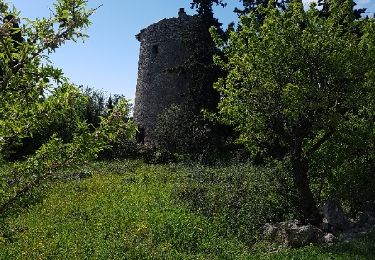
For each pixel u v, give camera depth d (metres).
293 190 16.17
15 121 6.19
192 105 34.75
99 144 6.48
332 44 14.69
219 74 34.91
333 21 15.21
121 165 28.58
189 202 17.83
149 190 20.20
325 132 15.81
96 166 27.70
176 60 40.88
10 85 6.01
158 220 14.56
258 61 15.26
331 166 16.48
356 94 15.19
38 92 6.23
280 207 16.28
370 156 16.50
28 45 6.00
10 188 6.31
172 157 32.09
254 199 17.14
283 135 15.86
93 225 14.43
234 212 16.28
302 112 14.75
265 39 15.04
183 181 22.31
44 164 6.36
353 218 16.22
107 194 19.78
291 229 14.21
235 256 12.31
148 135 41.34
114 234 13.25
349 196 16.44
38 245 12.31
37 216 16.11
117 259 11.12
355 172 16.33
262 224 15.44
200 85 34.69
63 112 6.46
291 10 15.64
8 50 5.93
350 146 16.17
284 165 16.92
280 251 12.93
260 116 15.93
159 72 41.62
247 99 15.94
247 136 17.03
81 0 6.19
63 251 11.88
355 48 14.59
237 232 15.07
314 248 12.42
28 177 6.36
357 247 11.83
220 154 32.19
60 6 6.18
